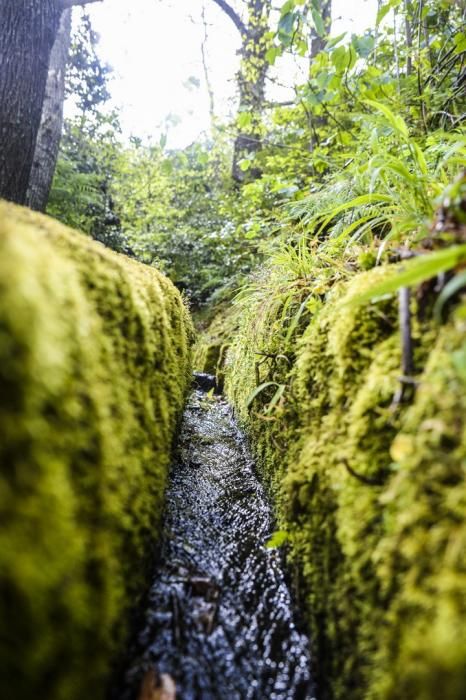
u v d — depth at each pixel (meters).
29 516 0.49
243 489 1.82
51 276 0.64
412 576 0.60
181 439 2.23
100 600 0.65
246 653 0.94
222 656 0.91
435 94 2.64
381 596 0.68
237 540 1.42
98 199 7.39
